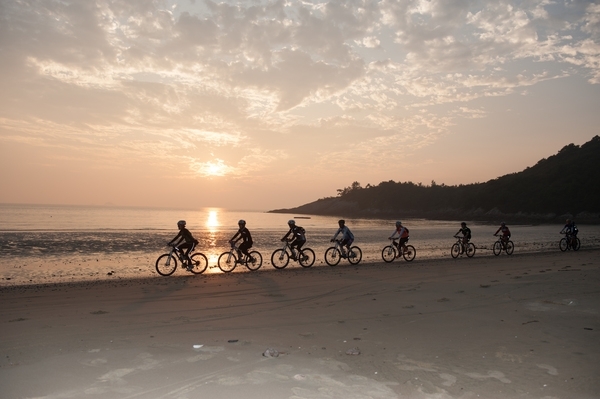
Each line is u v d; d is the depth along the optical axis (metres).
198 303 9.15
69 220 71.94
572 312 7.90
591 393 4.24
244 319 7.59
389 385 4.43
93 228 46.94
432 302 9.04
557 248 28.34
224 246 28.44
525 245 31.53
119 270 16.06
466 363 5.15
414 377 4.67
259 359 5.25
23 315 7.86
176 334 6.48
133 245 26.28
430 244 32.75
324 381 4.52
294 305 8.92
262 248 26.56
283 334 6.54
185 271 15.95
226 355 5.40
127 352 5.48
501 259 19.64
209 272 15.67
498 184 172.38
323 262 19.39
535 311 8.02
